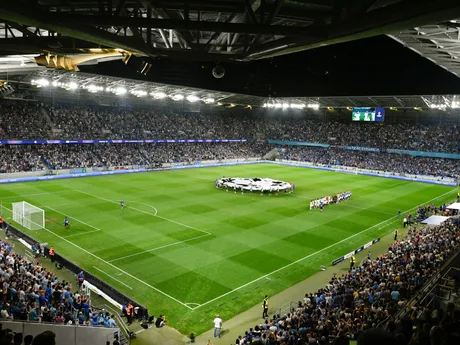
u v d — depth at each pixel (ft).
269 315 78.54
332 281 88.07
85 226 129.49
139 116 305.94
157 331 71.20
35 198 165.68
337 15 29.32
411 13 22.40
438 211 164.04
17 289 66.33
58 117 257.75
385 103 291.58
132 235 122.31
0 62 100.01
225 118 368.68
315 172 283.59
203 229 131.23
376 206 176.76
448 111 305.32
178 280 92.32
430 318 32.42
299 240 124.57
